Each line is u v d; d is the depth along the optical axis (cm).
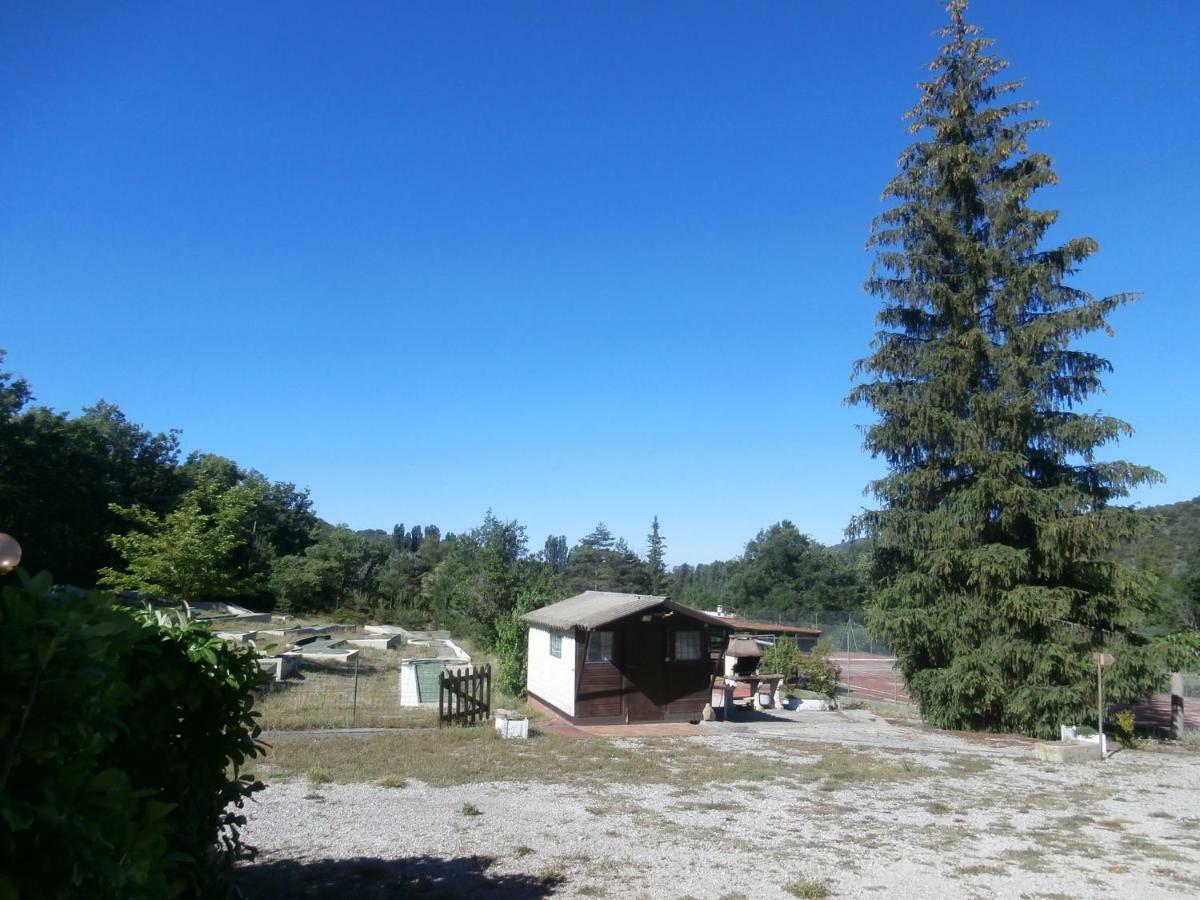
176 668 412
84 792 276
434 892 668
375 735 1441
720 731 1700
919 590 1880
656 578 7144
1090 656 1719
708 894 685
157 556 2194
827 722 1934
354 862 743
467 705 1593
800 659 2492
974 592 1842
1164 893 725
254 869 710
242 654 467
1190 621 3788
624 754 1364
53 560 3816
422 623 4659
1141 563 3734
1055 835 921
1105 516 1739
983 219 1977
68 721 271
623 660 1762
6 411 3766
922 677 1881
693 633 1825
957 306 1889
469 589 3161
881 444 1947
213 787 445
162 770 401
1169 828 973
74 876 257
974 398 1828
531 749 1368
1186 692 2395
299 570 4578
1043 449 1864
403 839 822
